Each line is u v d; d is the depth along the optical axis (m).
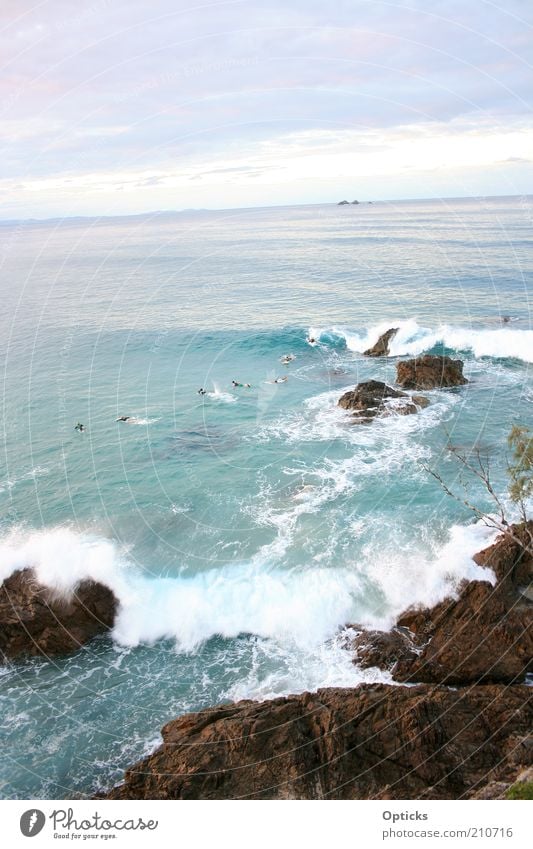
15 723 17.03
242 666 18.89
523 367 42.44
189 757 14.60
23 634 19.92
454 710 15.38
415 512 24.67
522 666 17.23
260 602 20.91
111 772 15.41
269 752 14.49
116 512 25.86
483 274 61.47
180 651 19.75
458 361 40.28
